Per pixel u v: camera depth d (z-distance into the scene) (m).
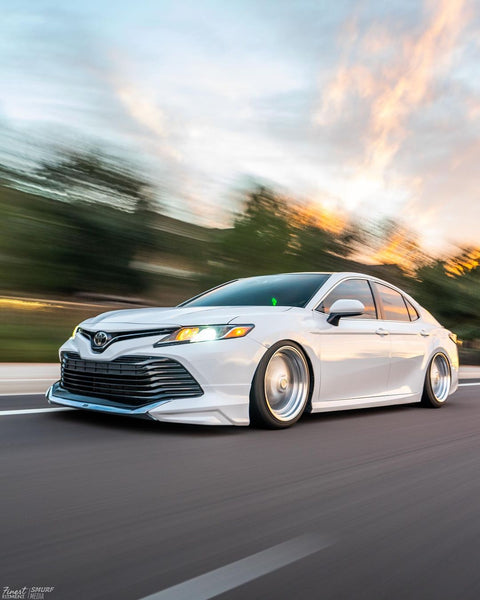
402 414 5.15
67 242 13.95
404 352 5.26
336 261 17.42
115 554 1.77
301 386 4.26
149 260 14.94
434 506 2.43
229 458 3.14
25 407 4.63
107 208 14.36
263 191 16.17
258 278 5.32
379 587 1.64
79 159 13.95
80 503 2.26
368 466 3.09
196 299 5.11
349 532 2.06
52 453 3.08
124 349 3.81
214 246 15.74
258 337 3.96
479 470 3.10
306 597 1.55
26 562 1.69
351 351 4.65
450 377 5.90
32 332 12.59
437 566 1.80
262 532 2.02
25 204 13.59
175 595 1.52
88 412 4.40
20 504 2.22
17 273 13.44
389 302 5.38
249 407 3.95
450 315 19.98
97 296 14.35
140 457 3.07
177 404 3.67
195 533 1.98
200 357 3.72
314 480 2.75
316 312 4.53
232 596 1.54
